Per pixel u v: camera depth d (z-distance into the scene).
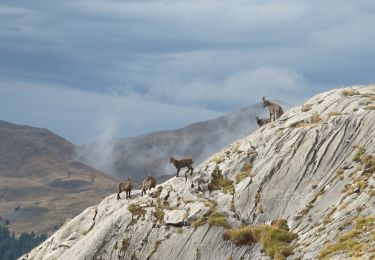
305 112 158.00
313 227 123.81
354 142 139.00
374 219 113.75
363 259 102.31
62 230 161.00
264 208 135.12
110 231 137.62
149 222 137.00
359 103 149.62
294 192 135.62
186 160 152.00
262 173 141.88
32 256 161.62
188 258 127.00
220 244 127.75
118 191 157.62
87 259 134.00
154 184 150.75
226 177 148.00
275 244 122.69
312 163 139.12
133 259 131.50
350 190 126.25
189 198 141.75
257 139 155.12
